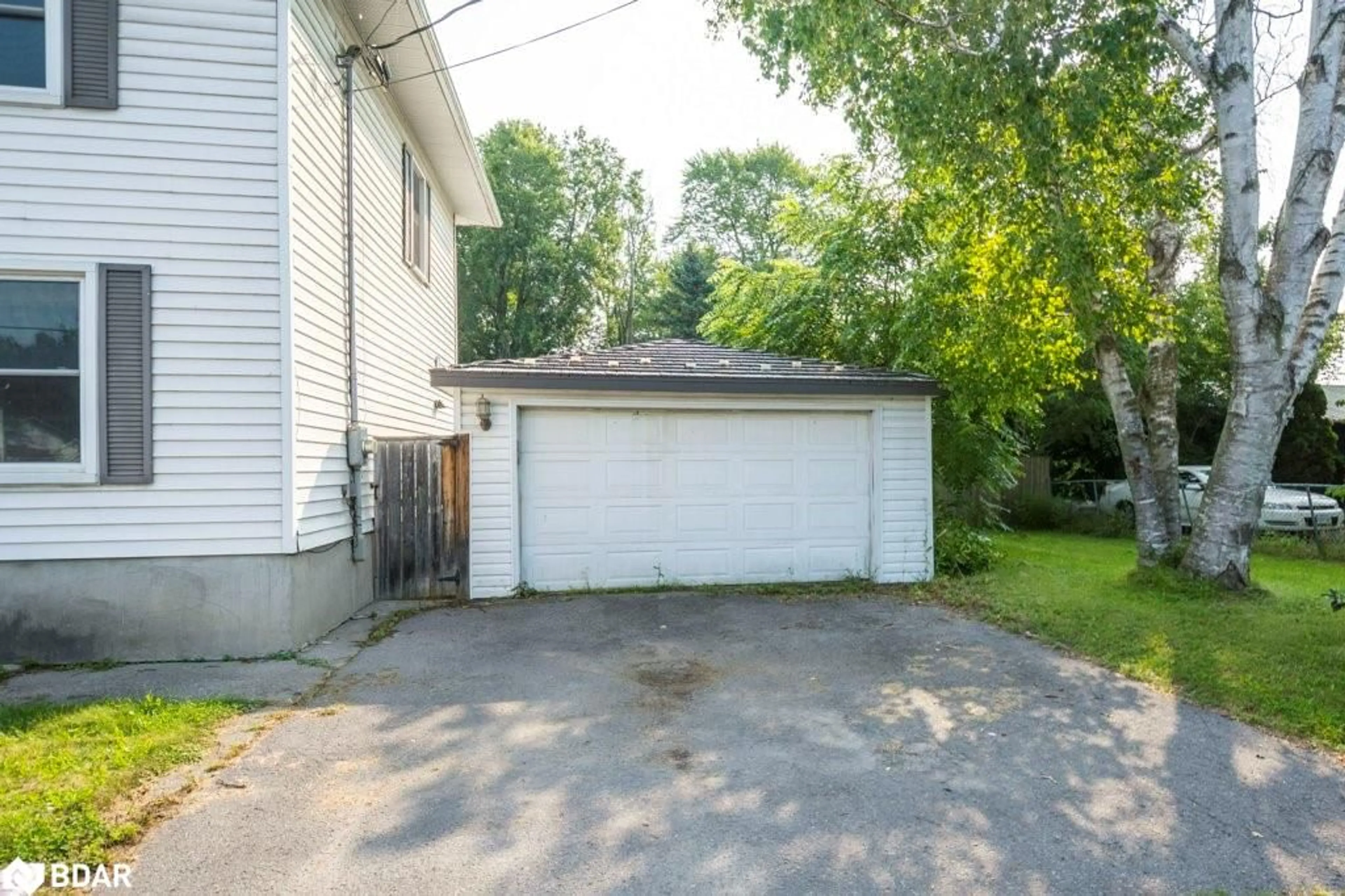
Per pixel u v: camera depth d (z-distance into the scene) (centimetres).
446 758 412
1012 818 346
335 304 757
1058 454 1945
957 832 334
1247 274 770
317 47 720
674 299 3422
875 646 643
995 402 1088
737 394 889
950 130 760
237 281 631
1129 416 903
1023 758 412
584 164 3697
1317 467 1797
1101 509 1641
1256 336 774
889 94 765
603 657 609
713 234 4078
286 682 546
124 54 615
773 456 910
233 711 480
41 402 606
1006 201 802
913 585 899
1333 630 638
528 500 866
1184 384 1866
